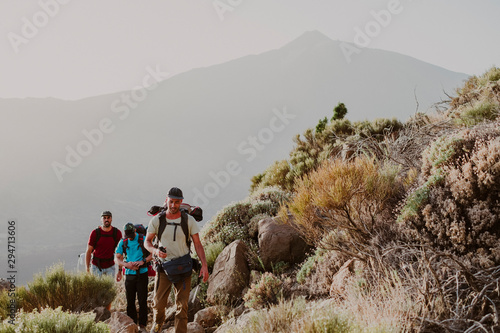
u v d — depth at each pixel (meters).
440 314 4.31
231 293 7.52
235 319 6.50
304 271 7.08
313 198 6.25
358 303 4.71
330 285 6.26
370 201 6.22
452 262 4.78
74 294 7.23
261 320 4.61
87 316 4.92
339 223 6.11
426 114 11.66
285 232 8.09
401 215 5.82
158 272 5.86
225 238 9.78
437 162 6.12
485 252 4.85
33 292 7.08
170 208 5.64
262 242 8.14
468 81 12.58
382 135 12.47
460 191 5.33
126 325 5.88
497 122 6.50
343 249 5.99
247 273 7.91
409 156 8.33
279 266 7.81
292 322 4.38
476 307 4.30
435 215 5.42
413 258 5.34
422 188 5.88
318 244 6.52
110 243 8.29
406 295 4.65
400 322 4.21
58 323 4.59
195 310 7.71
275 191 11.48
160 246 5.55
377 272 5.35
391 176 6.67
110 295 7.64
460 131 6.54
